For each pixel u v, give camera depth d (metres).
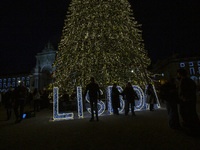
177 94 4.68
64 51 11.36
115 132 4.41
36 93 11.82
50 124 6.13
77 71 10.67
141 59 11.42
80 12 10.66
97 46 9.99
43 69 56.34
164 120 5.89
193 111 3.90
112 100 8.26
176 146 3.19
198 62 48.38
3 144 3.77
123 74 10.55
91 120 6.29
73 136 4.19
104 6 10.46
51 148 3.36
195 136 3.74
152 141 3.54
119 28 10.31
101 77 10.36
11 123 6.84
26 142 3.87
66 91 11.77
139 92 9.54
